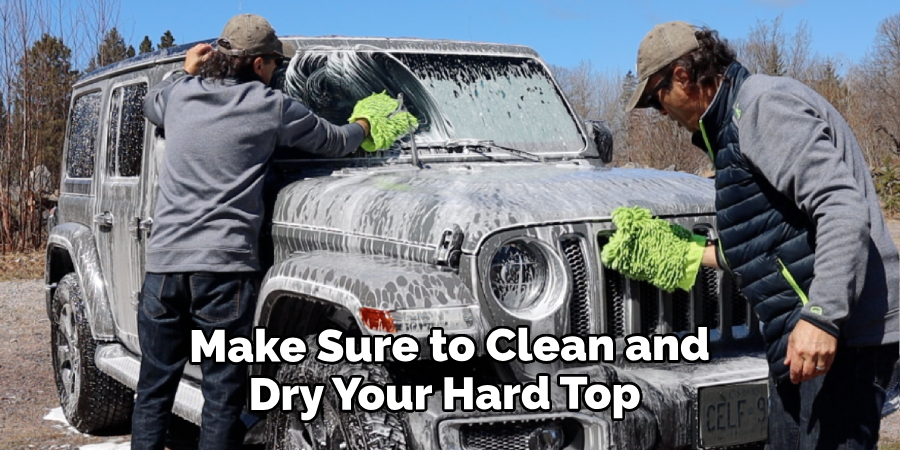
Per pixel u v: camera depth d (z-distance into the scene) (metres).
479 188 3.40
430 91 4.54
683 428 3.02
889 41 44.16
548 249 3.10
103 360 5.07
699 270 3.30
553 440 2.97
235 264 3.57
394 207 3.31
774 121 2.48
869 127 39.06
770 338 2.70
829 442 2.64
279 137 3.70
